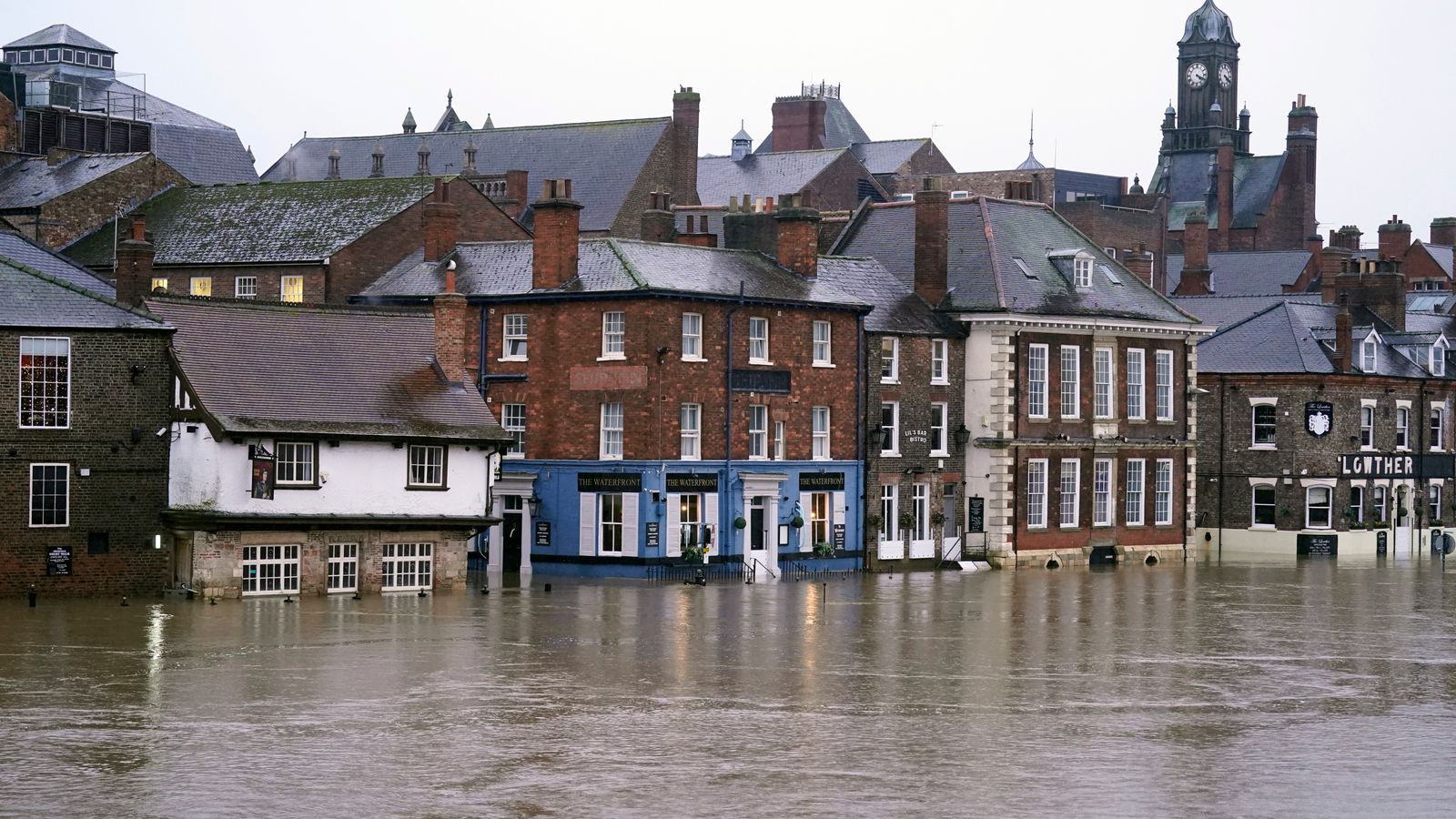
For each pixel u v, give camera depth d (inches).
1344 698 1974.7
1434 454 4525.1
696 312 3334.2
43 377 2689.5
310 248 3639.3
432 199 3599.9
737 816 1432.1
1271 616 2792.8
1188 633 2544.3
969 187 6112.2
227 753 1624.0
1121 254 6171.3
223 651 2206.0
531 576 3297.2
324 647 2249.0
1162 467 4057.6
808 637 2432.3
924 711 1862.7
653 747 1667.1
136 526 2741.1
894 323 3634.4
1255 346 4286.4
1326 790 1534.2
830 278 3636.8
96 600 2696.9
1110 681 2078.0
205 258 3703.3
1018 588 3260.3
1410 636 2534.5
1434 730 1787.6
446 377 3019.2
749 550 3395.7
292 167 5162.4
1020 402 3757.4
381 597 2827.3
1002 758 1637.6
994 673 2122.3
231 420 2706.7
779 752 1652.3
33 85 5123.0
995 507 3732.8
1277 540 4222.4
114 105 5108.3
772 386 3435.0
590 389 3302.2
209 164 4862.2
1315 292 6013.8
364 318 3019.2
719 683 2020.2
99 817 1417.3
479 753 1635.1
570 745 1673.2
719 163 5600.4
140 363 2738.7
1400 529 4426.7
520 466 3371.1
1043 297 3814.0
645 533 3248.0
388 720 1780.3
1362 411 4335.6
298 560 2790.4
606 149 4781.0
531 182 4810.5
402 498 2878.9
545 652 2246.6
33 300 2704.2
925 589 3208.7
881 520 3612.2
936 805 1469.0
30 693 1897.1
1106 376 3924.7
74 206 3848.4
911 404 3661.4
